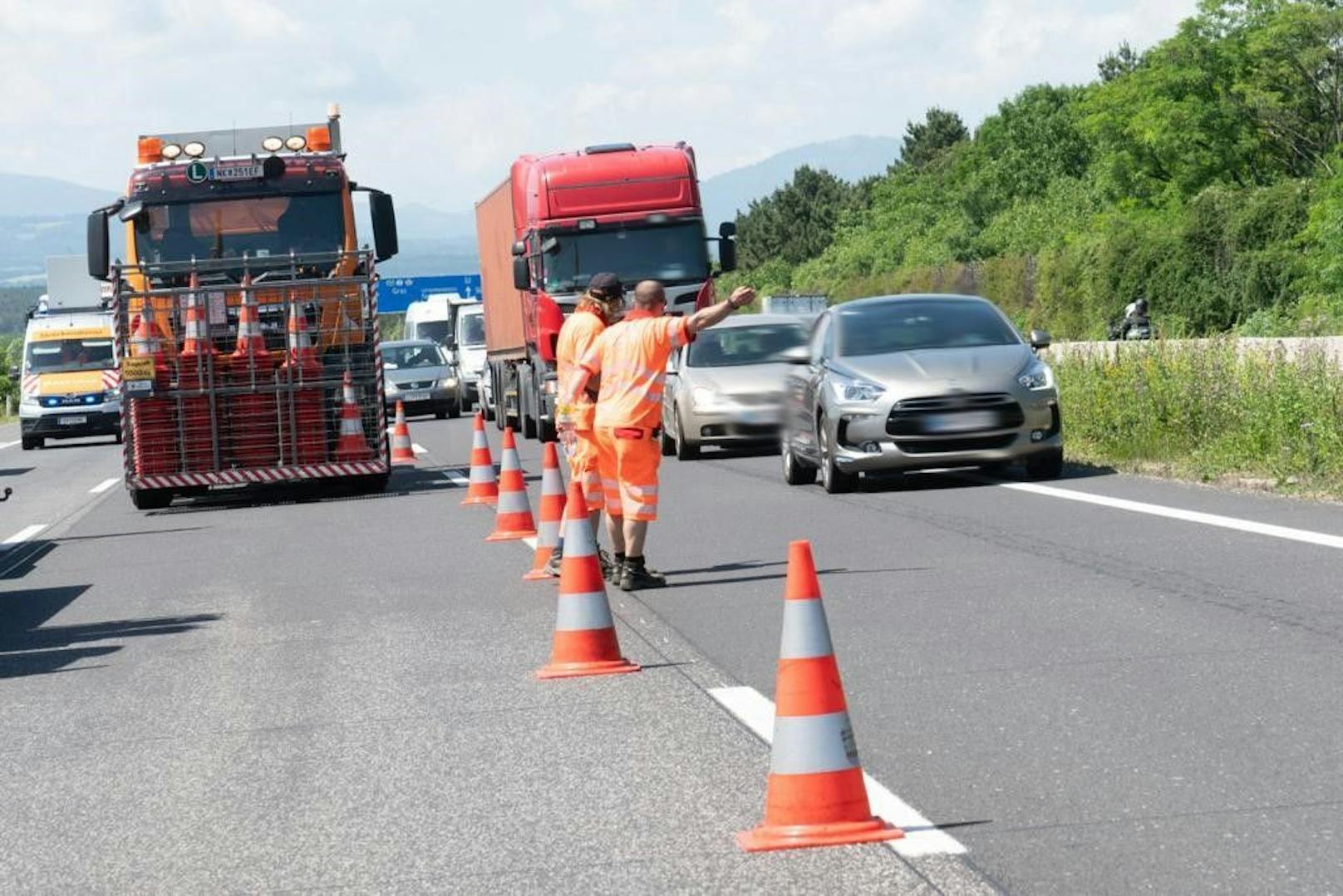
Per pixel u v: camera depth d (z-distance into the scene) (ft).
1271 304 184.03
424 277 293.02
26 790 29.50
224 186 91.61
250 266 89.40
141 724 34.35
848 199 589.32
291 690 36.88
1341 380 67.46
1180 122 269.23
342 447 88.07
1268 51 263.29
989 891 20.72
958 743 28.37
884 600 43.34
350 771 29.19
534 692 35.01
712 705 32.68
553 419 118.73
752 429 96.78
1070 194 379.96
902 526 58.85
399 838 24.89
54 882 23.89
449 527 69.51
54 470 130.31
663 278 113.50
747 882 21.72
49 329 172.45
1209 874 20.86
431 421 182.50
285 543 67.56
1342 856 21.21
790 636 23.71
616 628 42.19
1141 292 200.95
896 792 25.62
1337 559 45.01
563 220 113.60
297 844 24.93
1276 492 61.36
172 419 87.20
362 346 88.38
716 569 51.62
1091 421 81.92
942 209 467.11
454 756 29.78
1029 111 426.10
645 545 58.70
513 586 50.85
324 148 94.63
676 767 27.99
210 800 27.91
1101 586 43.29
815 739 23.43
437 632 43.32
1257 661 33.14
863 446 70.08
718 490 77.66
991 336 74.33
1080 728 28.81
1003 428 69.51
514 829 24.99
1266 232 188.03
